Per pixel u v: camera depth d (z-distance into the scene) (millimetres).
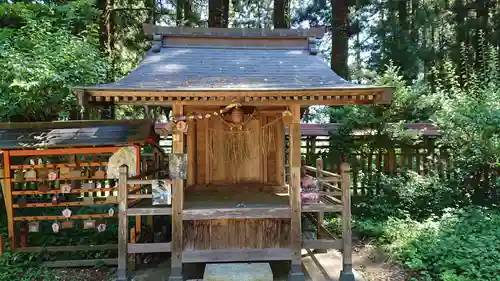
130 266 5266
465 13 11172
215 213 4801
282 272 5242
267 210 4840
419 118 8703
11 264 5344
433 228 6426
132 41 12648
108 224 6324
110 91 4172
